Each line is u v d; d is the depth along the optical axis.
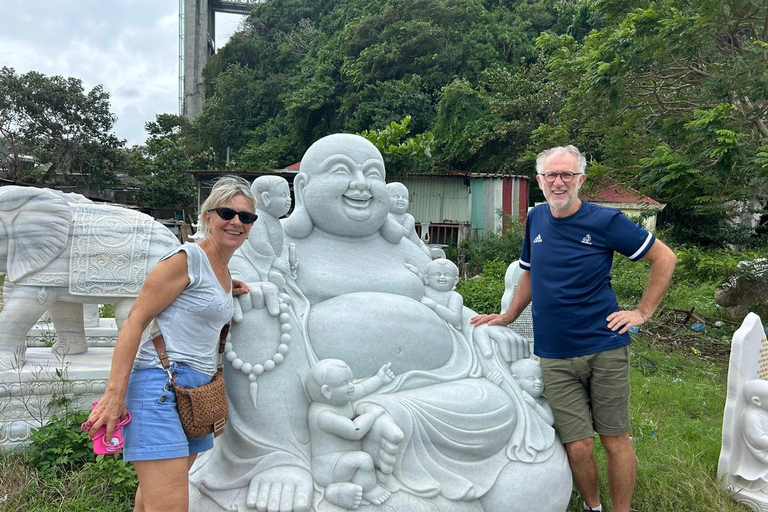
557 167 2.60
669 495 3.11
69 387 3.75
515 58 23.12
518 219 14.30
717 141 6.37
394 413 2.41
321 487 2.29
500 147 19.39
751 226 15.38
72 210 4.02
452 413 2.51
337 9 32.19
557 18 24.86
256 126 30.23
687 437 4.02
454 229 15.10
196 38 42.34
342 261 2.94
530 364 2.86
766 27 7.41
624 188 8.52
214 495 2.33
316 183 2.91
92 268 4.00
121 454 3.24
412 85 22.62
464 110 19.91
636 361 6.33
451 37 23.70
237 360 2.38
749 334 3.28
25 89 21.61
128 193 24.33
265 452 2.35
